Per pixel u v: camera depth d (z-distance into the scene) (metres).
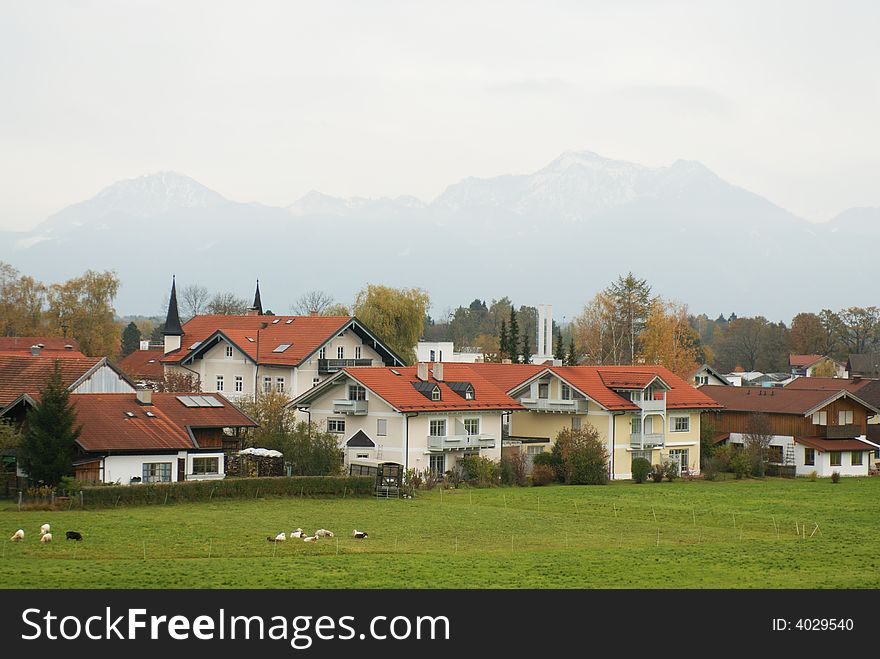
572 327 195.12
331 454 78.75
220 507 64.56
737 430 110.25
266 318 117.12
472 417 88.38
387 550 50.47
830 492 84.44
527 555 49.31
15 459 68.38
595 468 88.75
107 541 50.12
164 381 104.94
